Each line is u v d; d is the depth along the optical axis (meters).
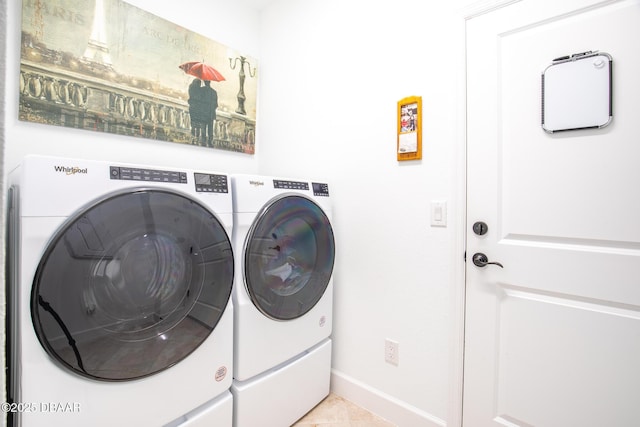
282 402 1.36
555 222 1.11
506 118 1.20
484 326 1.25
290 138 1.97
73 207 0.83
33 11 1.28
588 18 1.04
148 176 0.99
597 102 1.03
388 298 1.50
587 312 1.06
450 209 1.31
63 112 1.36
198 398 1.09
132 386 0.94
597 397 1.05
